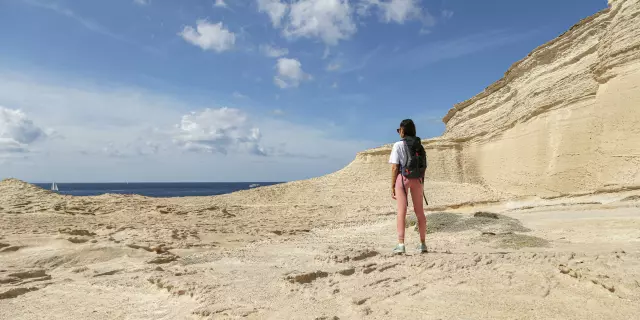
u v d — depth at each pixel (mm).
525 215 13414
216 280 4480
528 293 3180
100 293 4492
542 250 5441
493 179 40188
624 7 26016
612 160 22953
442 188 40281
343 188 45688
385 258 5066
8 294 4484
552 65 35938
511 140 38719
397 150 5410
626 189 18953
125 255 7270
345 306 3238
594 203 15500
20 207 23219
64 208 23719
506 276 3639
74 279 5391
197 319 3201
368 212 24016
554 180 30172
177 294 4035
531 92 36781
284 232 12430
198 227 14000
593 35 32219
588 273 3377
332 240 9461
